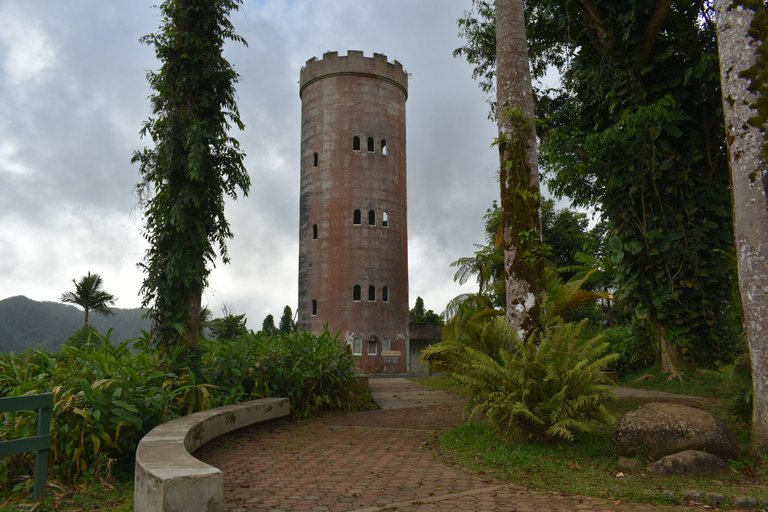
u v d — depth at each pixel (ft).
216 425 23.48
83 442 18.47
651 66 38.50
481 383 21.90
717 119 40.16
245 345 32.96
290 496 15.26
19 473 18.20
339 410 36.17
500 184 27.30
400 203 134.00
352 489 16.01
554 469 17.63
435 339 136.98
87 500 15.92
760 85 19.11
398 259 130.52
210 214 31.17
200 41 31.22
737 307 39.78
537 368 20.58
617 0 38.81
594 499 14.51
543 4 47.78
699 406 31.07
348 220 125.80
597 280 54.19
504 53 28.35
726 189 39.93
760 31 19.39
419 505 14.19
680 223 40.34
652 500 14.21
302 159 136.15
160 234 29.53
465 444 21.89
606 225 47.80
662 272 40.75
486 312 43.88
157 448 15.81
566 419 19.35
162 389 22.43
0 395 21.97
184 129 30.32
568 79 55.67
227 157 32.19
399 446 23.32
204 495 12.52
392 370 121.70
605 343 21.13
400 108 138.00
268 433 27.30
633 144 40.27
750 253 18.92
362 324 122.62
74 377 20.61
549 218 98.53
